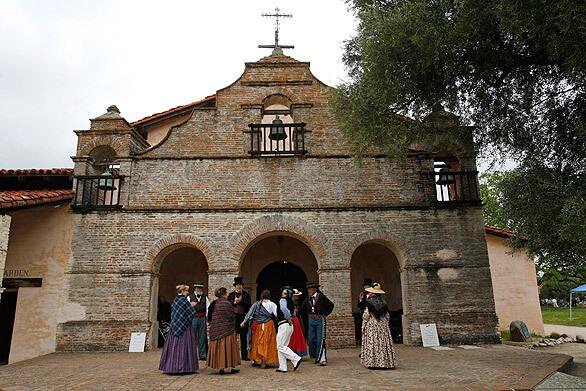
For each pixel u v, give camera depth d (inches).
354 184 580.4
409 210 569.3
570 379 318.0
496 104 409.7
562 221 331.0
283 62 634.2
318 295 420.2
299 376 347.9
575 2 278.2
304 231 559.5
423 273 550.9
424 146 593.6
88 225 557.9
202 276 695.7
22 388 317.4
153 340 541.3
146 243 552.4
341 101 474.6
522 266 746.2
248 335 413.7
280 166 584.4
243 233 557.0
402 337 574.9
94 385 323.9
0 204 436.8
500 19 320.8
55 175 607.2
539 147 407.5
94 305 533.6
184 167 581.9
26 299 546.9
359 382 318.0
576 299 2057.1
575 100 386.9
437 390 285.0
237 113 608.4
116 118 593.6
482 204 569.6
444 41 362.3
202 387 311.1
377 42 396.5
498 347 507.8
